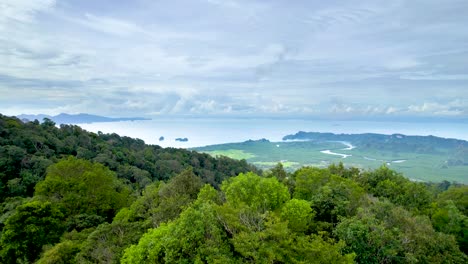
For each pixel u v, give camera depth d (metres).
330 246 19.42
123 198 48.44
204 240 19.44
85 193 44.44
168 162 102.19
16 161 61.25
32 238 33.25
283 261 17.84
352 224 23.80
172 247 19.30
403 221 26.11
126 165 86.56
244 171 120.25
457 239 32.03
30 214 34.06
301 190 33.44
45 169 61.12
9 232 32.56
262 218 20.88
